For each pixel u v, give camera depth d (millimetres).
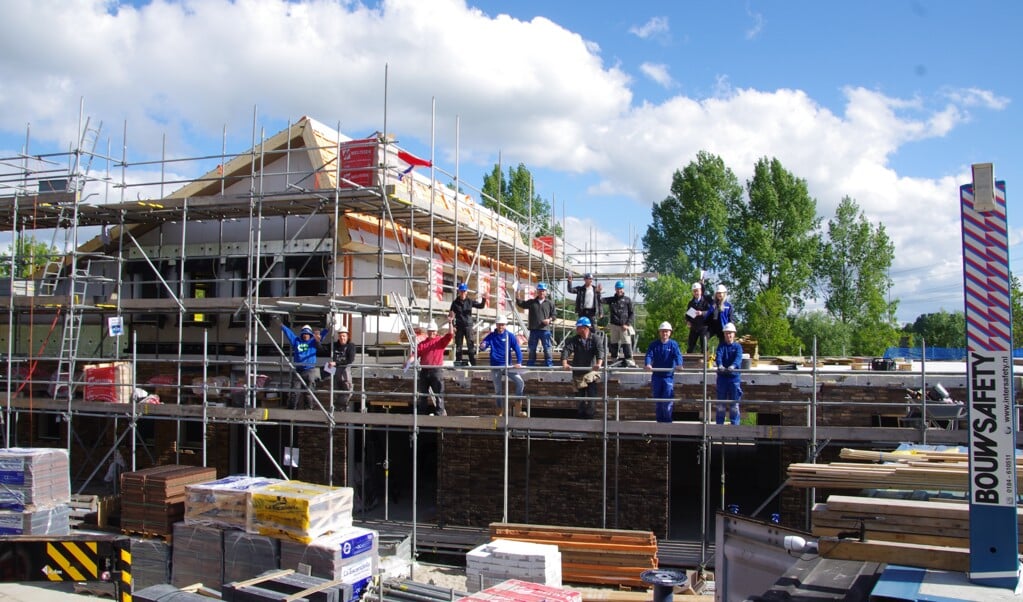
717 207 52625
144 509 14406
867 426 14875
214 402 18562
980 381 6578
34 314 20188
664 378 14078
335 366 15688
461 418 14734
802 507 14422
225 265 20375
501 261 27750
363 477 17016
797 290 52688
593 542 13672
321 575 12141
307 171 18500
